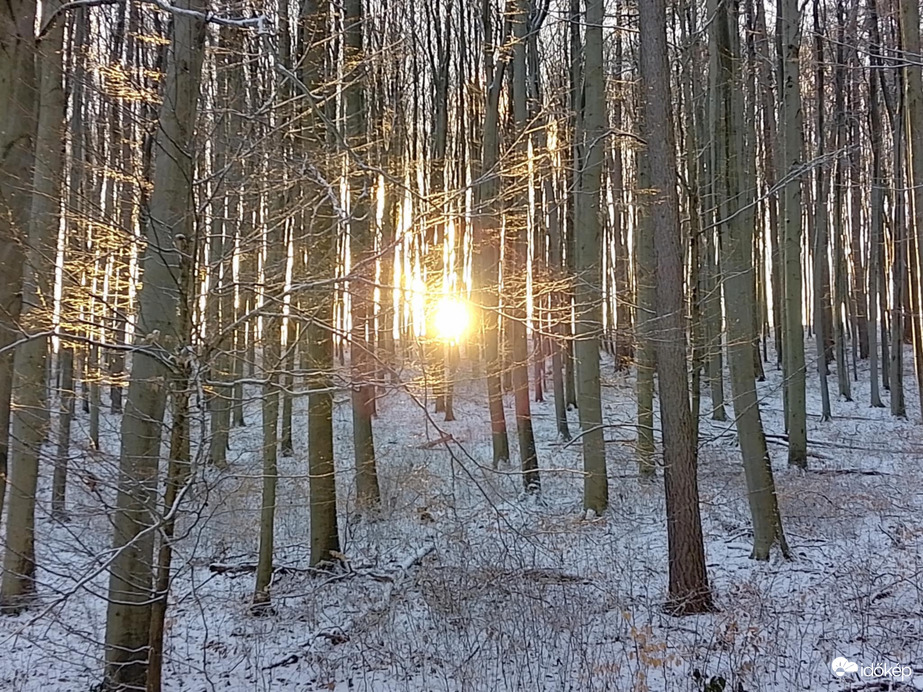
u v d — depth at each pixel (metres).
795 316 12.84
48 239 4.54
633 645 5.82
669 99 6.85
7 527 6.38
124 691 4.48
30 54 4.02
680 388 6.71
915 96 7.61
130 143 4.46
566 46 13.41
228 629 6.47
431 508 10.21
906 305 22.48
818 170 17.97
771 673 5.17
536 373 21.59
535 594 6.55
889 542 8.35
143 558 4.48
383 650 5.90
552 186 14.88
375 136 6.85
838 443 15.35
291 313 4.73
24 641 5.84
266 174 4.66
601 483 10.37
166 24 4.62
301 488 10.20
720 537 9.25
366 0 8.29
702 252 12.80
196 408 4.29
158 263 4.39
